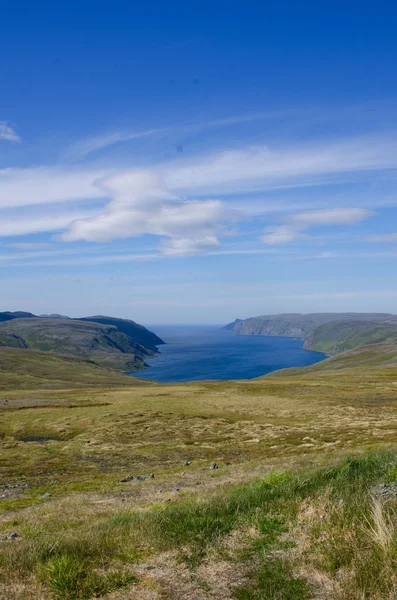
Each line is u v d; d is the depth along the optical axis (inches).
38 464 1600.6
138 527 413.7
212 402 3255.4
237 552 333.4
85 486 1083.9
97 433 2282.2
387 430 1875.0
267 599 262.1
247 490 555.8
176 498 737.6
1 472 1445.6
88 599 277.7
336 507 392.2
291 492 474.6
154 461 1589.6
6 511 807.7
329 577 286.0
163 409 2940.5
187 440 2007.9
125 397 3681.1
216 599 269.4
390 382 4229.8
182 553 337.4
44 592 289.3
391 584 267.4
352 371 6451.8
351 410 2672.2
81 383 7116.1
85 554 349.1
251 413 2760.8
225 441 1955.0
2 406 3216.0
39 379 7140.8
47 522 621.6
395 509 368.5
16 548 380.8
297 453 1478.8
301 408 2856.8
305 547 329.1
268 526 378.9
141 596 277.0
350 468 547.8
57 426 2519.7
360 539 320.5
